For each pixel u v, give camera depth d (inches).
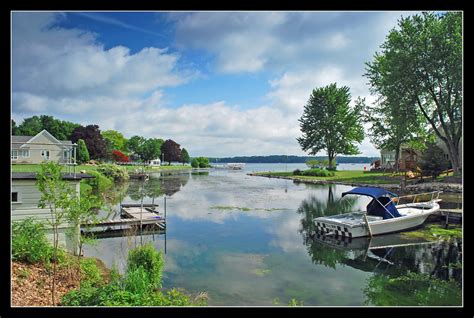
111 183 1594.5
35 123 2864.2
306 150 2598.4
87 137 2760.8
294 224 691.4
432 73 1130.0
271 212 839.7
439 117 1208.8
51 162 301.7
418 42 1133.7
